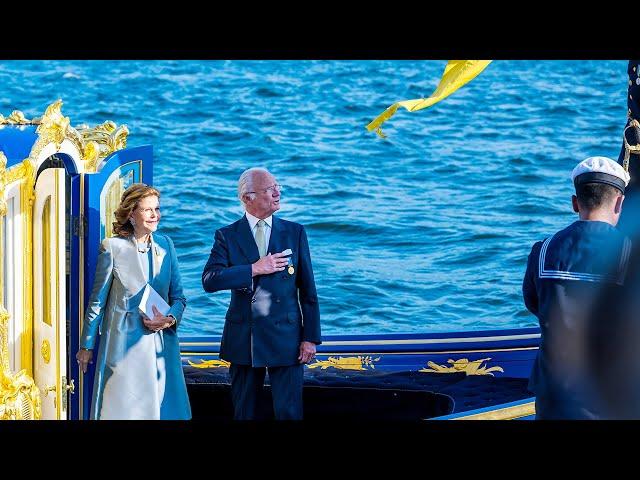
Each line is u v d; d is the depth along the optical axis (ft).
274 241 80.79
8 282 77.00
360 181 194.39
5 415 74.18
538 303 66.69
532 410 77.61
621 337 64.28
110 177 81.10
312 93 274.98
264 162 209.46
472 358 96.22
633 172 76.64
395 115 250.16
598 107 261.24
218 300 133.69
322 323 129.49
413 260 150.61
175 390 78.89
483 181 195.00
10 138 77.51
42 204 76.89
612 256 64.59
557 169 205.98
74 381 80.12
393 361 96.48
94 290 76.79
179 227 164.45
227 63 298.56
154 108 259.60
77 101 266.36
